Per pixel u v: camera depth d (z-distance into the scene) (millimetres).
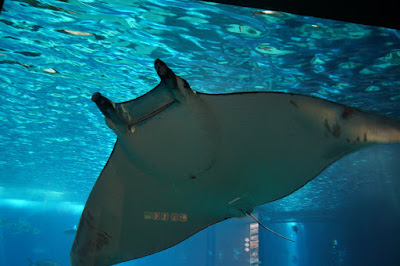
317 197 17719
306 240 32188
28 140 11422
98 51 5617
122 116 2094
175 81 1995
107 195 2588
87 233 2600
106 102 2031
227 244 14852
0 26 4902
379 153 10570
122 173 2506
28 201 28031
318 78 6184
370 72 5914
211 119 2189
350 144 2160
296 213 23000
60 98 7805
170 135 2162
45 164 15109
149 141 2188
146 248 2715
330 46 5184
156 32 5008
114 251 2672
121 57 5805
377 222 22844
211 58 5594
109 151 12211
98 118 9078
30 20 4758
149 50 5508
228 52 5418
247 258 14273
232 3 1729
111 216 2639
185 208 2648
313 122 2191
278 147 2303
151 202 2623
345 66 5762
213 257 15586
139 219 2674
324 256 30406
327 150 2238
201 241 18953
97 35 5145
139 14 4621
